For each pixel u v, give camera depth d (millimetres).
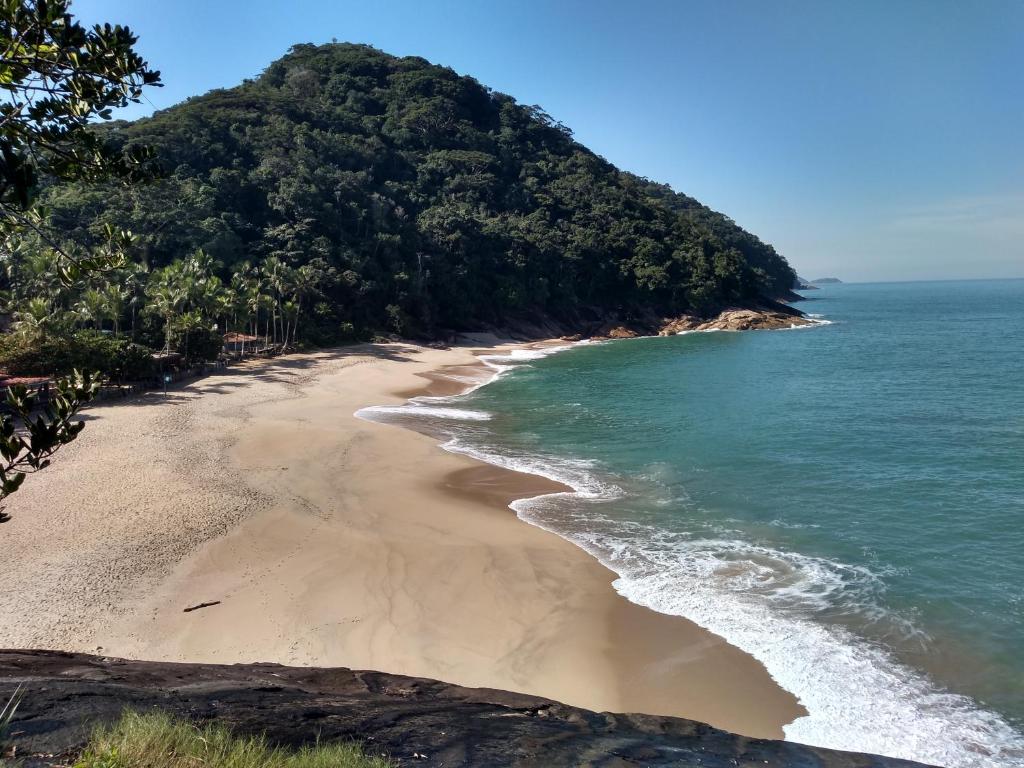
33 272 43656
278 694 6219
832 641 12422
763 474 23438
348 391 42188
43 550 15539
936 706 10539
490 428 32188
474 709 6516
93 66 4875
